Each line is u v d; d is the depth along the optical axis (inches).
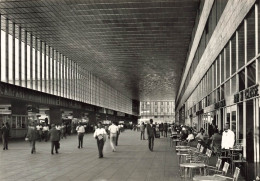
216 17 717.9
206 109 955.3
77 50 1781.5
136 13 1141.1
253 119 431.8
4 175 489.4
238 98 514.3
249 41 453.1
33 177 472.4
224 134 506.6
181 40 1504.7
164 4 1054.4
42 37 1521.9
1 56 1309.1
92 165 600.4
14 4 1083.9
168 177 471.5
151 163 628.7
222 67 671.1
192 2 1031.6
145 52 1779.0
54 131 805.9
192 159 571.8
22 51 1473.9
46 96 1557.6
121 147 1013.8
